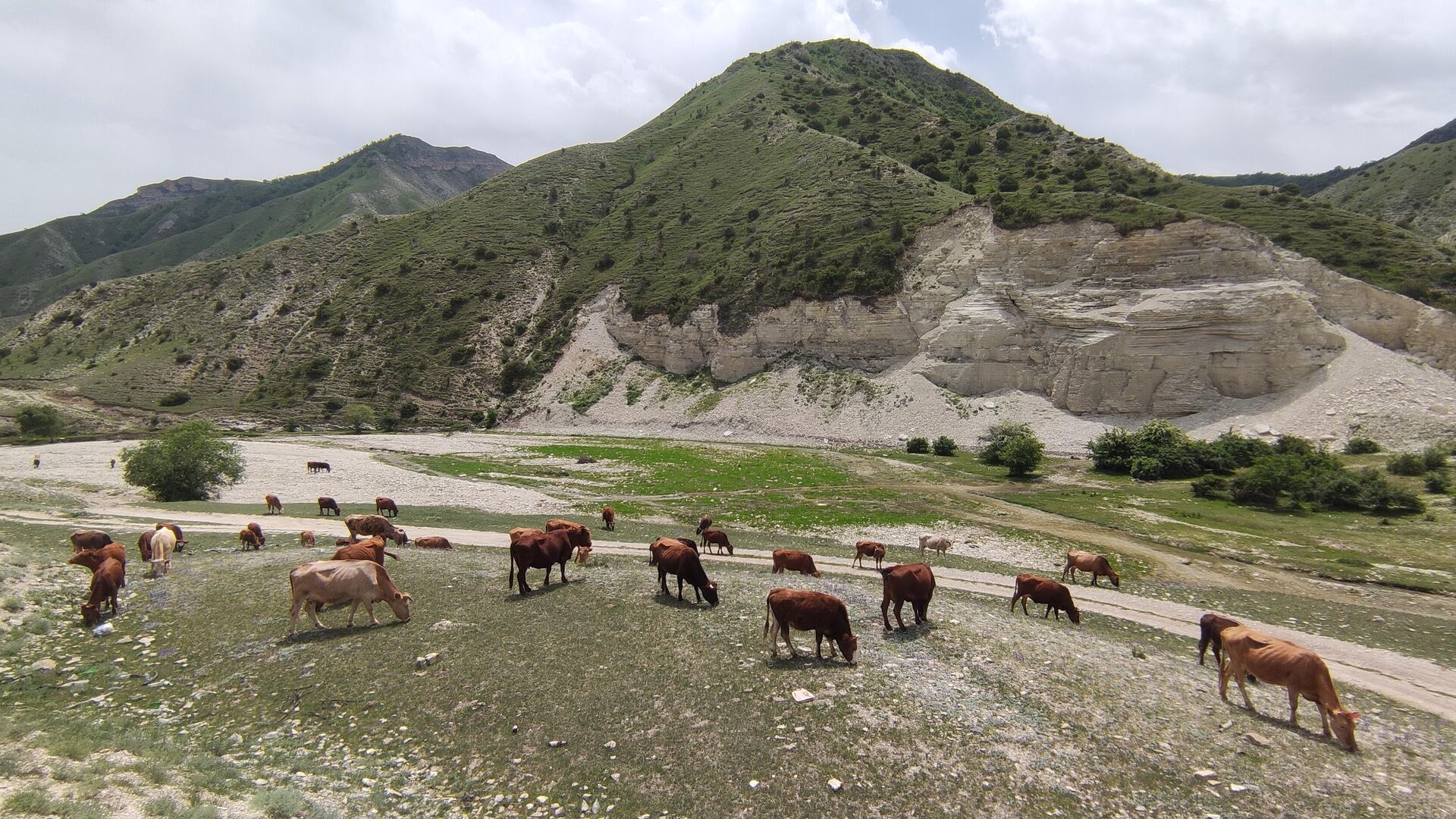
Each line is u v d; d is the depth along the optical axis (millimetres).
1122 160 96438
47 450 66000
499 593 18688
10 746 9211
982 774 10922
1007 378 74062
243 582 19406
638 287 103750
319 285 117312
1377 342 62781
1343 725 12375
